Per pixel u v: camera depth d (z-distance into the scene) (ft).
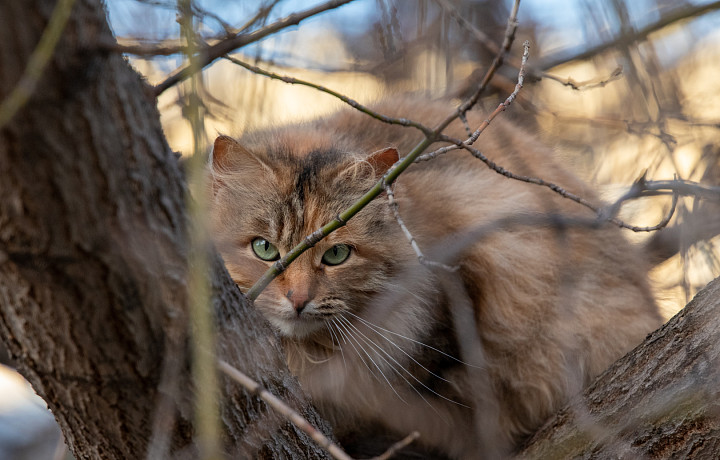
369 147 11.64
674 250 13.00
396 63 14.46
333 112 13.48
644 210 14.42
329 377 11.03
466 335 10.25
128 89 4.96
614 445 7.99
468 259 10.82
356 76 16.58
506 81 13.69
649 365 8.09
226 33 6.93
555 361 11.09
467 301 10.50
